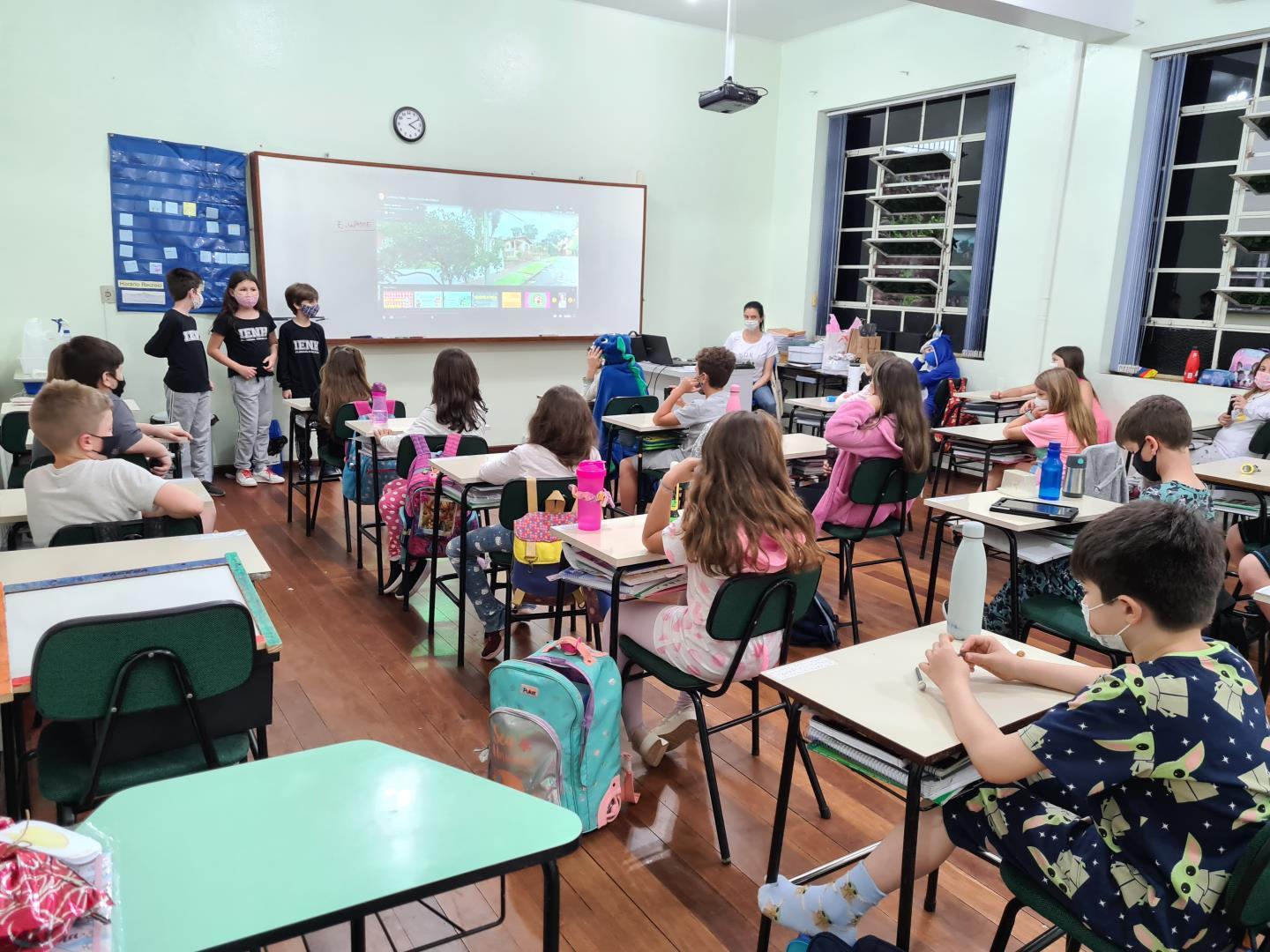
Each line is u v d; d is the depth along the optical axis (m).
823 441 4.05
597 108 6.79
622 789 2.20
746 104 5.20
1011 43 5.82
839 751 1.43
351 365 4.22
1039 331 5.83
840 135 7.29
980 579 1.54
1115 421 5.46
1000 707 1.39
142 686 1.45
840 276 7.62
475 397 3.61
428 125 6.11
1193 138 5.19
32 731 2.46
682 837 2.12
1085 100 5.43
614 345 5.39
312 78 5.67
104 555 1.95
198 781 1.06
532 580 2.64
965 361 6.34
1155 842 1.14
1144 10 5.07
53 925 0.77
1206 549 1.14
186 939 0.80
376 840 0.95
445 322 6.38
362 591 3.76
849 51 6.98
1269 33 4.69
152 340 5.00
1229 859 1.10
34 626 1.52
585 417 2.90
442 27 6.04
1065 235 5.62
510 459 2.88
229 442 5.81
